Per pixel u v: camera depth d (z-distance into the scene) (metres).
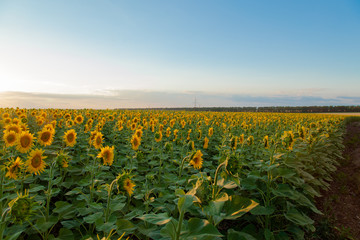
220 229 4.59
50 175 3.61
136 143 5.88
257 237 3.93
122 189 3.11
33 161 3.67
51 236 3.39
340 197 7.23
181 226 2.25
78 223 3.70
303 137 5.98
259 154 7.52
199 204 2.65
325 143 10.55
